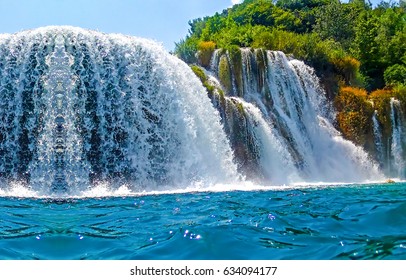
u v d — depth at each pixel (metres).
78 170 17.02
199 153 18.70
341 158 25.23
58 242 5.98
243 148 20.89
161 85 18.64
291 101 25.31
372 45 33.75
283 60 25.56
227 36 32.91
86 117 17.58
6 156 17.02
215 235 6.05
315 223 6.95
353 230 6.42
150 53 18.78
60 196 13.16
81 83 17.72
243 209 8.89
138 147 17.95
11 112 17.27
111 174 17.39
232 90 23.81
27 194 14.43
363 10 49.03
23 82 17.45
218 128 19.61
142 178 17.62
